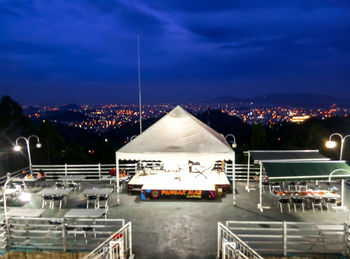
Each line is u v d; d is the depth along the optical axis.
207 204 13.12
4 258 9.00
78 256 8.96
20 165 22.28
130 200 13.71
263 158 14.28
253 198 13.97
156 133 14.36
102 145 35.00
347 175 11.31
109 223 11.13
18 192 14.28
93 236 10.18
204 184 14.55
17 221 11.03
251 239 9.91
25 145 31.78
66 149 34.16
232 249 7.72
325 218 11.52
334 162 12.16
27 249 9.10
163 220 11.39
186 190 13.60
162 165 18.72
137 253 8.91
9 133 30.73
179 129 14.49
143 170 16.95
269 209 12.51
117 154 13.71
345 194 12.67
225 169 17.55
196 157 13.31
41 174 15.57
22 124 32.41
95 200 12.36
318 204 12.38
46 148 33.16
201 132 14.14
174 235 10.10
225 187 14.48
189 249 9.15
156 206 12.91
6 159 20.88
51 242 9.70
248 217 11.66
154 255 8.80
